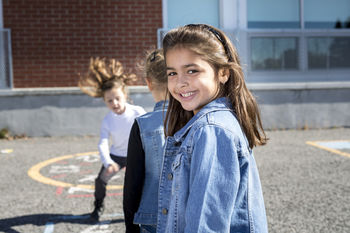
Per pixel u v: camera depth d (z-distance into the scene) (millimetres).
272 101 8805
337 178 4715
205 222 1056
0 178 4957
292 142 7234
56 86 8383
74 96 8219
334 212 3529
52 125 8195
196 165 1129
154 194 1820
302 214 3492
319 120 9000
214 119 1181
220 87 1305
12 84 8234
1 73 8203
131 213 1832
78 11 8391
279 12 9289
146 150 1828
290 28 9336
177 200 1198
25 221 3426
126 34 8562
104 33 8484
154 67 1973
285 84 8742
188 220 1077
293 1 9297
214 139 1140
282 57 9070
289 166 5359
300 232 3082
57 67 8375
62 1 8328
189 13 9023
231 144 1134
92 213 3424
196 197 1077
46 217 3531
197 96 1233
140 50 8617
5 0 8172
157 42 8641
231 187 1088
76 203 3959
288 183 4516
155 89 1989
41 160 6027
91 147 7086
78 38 8414
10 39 8195
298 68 9141
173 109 1567
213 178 1088
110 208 3771
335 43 9227
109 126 3266
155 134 1832
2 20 8188
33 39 8289
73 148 7004
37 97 8125
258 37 8984
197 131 1179
